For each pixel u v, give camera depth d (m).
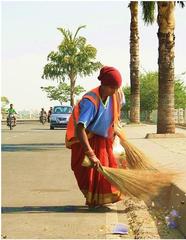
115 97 7.66
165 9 23.70
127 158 7.95
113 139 7.88
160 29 23.80
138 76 38.44
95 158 7.37
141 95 66.06
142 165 7.89
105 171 7.34
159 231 6.57
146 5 30.34
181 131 30.75
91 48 78.50
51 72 78.69
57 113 41.66
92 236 6.33
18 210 7.91
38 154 17.67
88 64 78.69
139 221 6.95
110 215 7.48
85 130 7.59
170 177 7.43
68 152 18.45
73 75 78.81
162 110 23.73
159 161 12.85
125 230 6.48
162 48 23.72
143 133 28.56
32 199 8.87
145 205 7.95
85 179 7.78
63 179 11.41
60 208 8.05
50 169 13.31
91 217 7.36
